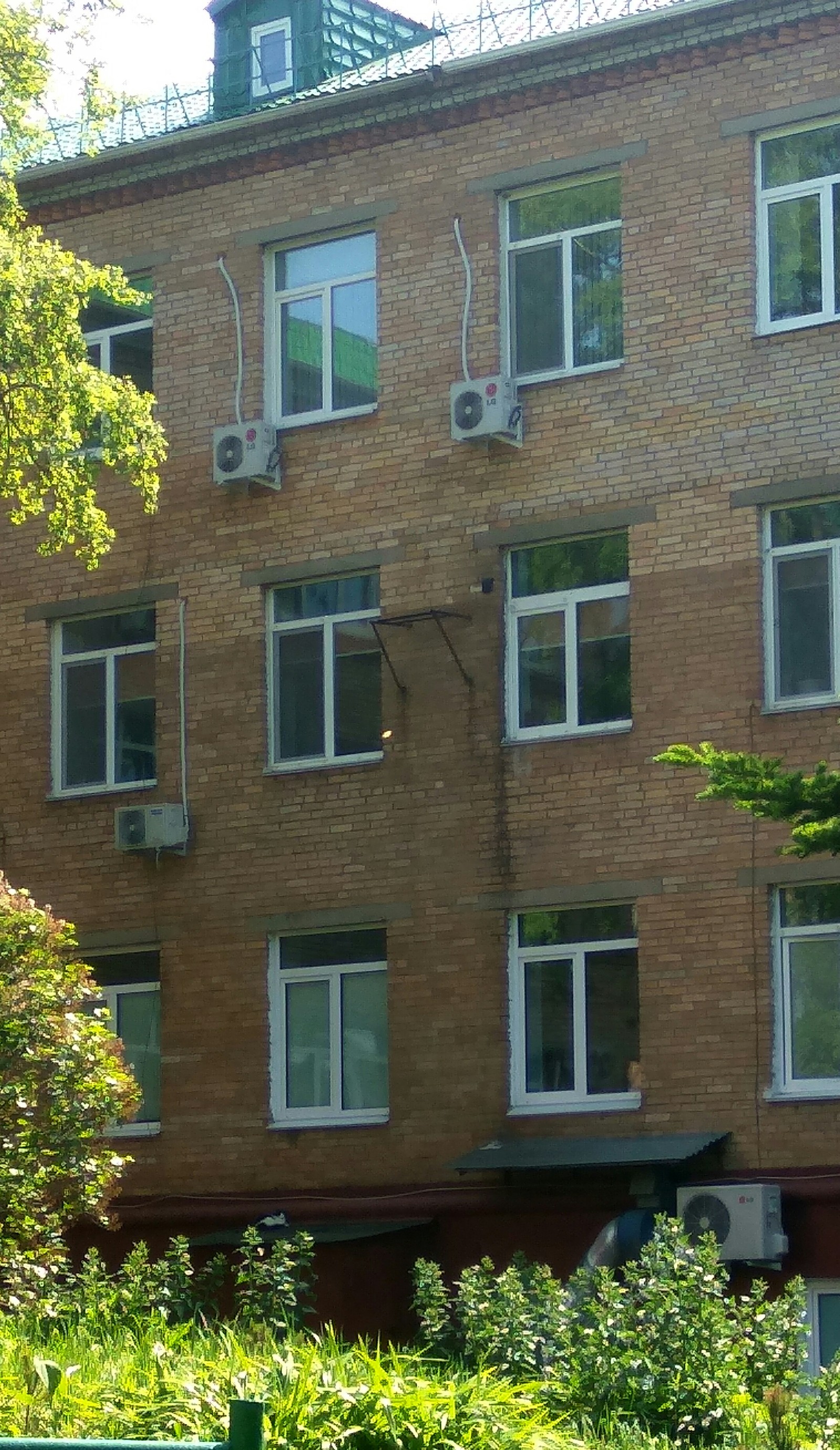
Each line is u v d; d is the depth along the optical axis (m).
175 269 24.05
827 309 20.34
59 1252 16.16
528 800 21.14
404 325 22.47
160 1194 22.66
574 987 20.84
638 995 20.44
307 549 22.77
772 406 20.36
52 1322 14.34
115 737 23.91
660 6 21.39
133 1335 13.74
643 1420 12.76
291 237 23.33
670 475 20.78
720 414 20.59
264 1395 10.19
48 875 23.89
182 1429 9.99
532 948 21.11
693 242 20.91
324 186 23.14
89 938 23.50
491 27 22.92
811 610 20.12
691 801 20.27
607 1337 13.26
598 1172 20.08
